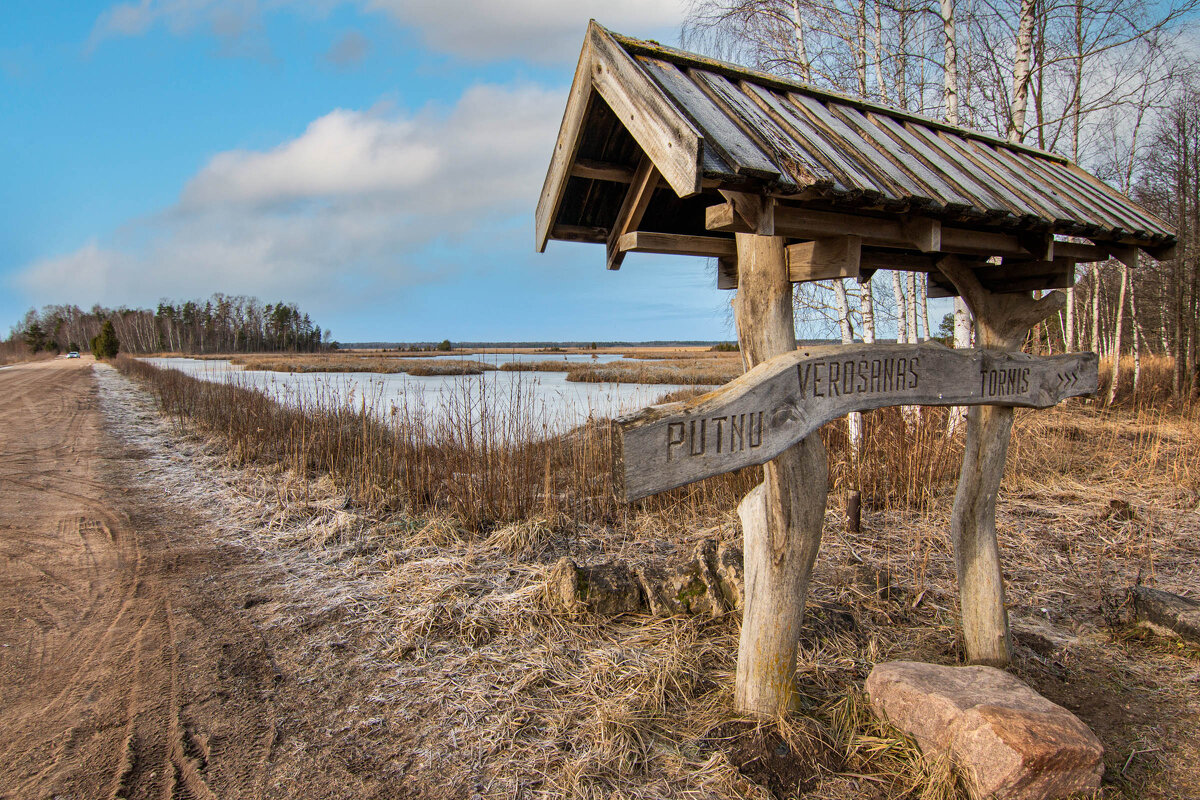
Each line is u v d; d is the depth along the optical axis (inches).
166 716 114.3
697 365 1236.5
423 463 254.2
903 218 94.8
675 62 95.3
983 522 121.6
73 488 300.8
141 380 976.9
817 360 87.6
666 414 74.2
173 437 438.9
